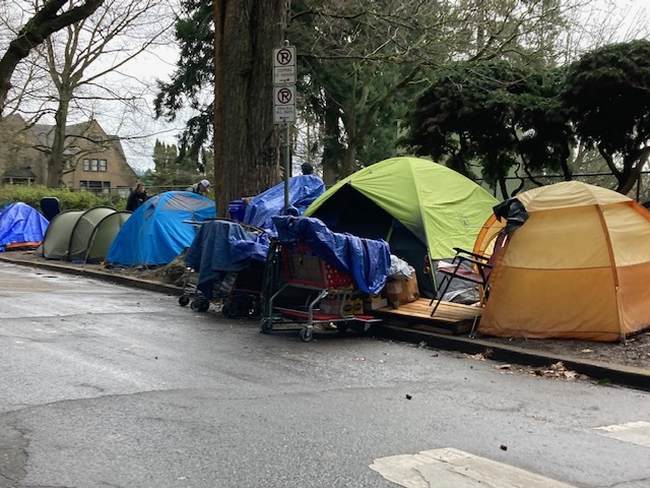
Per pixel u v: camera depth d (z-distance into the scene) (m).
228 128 13.48
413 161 12.19
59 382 6.35
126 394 6.05
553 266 8.41
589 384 7.06
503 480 4.36
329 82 24.08
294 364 7.55
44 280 15.48
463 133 16.81
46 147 40.09
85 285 14.73
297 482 4.23
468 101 15.67
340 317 9.23
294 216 9.17
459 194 12.04
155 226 16.16
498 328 8.63
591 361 7.46
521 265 8.57
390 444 4.98
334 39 18.50
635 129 14.84
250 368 7.27
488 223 10.59
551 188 8.91
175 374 6.84
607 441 5.22
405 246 11.29
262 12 13.26
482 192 12.47
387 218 11.88
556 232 8.53
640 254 8.59
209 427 5.22
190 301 11.88
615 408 6.18
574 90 14.19
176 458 4.57
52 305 11.28
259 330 9.60
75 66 36.50
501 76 16.39
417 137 17.02
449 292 10.84
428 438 5.15
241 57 13.27
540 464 4.68
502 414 5.88
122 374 6.75
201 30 23.33
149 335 8.92
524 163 16.95
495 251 9.05
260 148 13.41
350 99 25.33
